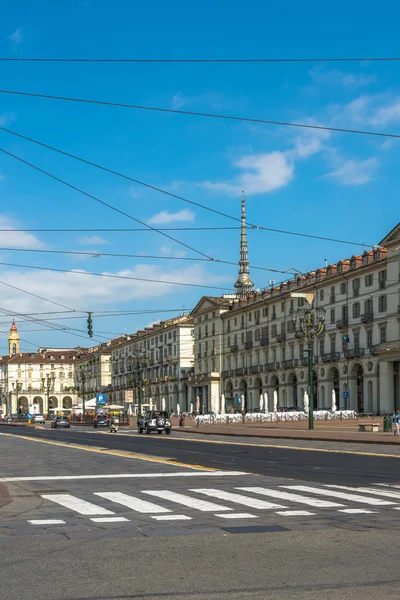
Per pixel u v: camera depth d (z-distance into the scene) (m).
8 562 8.65
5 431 75.81
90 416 104.00
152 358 145.88
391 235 79.62
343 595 6.96
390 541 9.73
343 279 88.94
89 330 48.81
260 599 6.86
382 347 80.12
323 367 92.31
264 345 106.62
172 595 7.05
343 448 32.88
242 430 59.16
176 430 65.62
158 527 11.17
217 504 13.89
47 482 18.72
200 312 127.88
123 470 22.50
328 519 11.80
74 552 9.20
